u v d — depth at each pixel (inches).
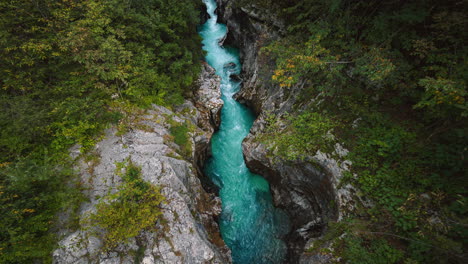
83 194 264.8
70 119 309.9
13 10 313.7
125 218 230.8
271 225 379.2
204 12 924.6
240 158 485.4
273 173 396.2
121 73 360.5
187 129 402.9
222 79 654.5
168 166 295.0
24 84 305.9
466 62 216.5
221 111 568.4
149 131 357.7
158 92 440.5
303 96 419.8
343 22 342.0
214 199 384.8
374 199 259.8
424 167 253.3
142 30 440.1
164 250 229.9
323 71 374.3
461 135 211.6
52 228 233.6
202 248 241.3
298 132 363.9
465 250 188.1
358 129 317.1
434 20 238.8
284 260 333.4
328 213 299.7
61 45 315.3
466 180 225.8
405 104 310.2
